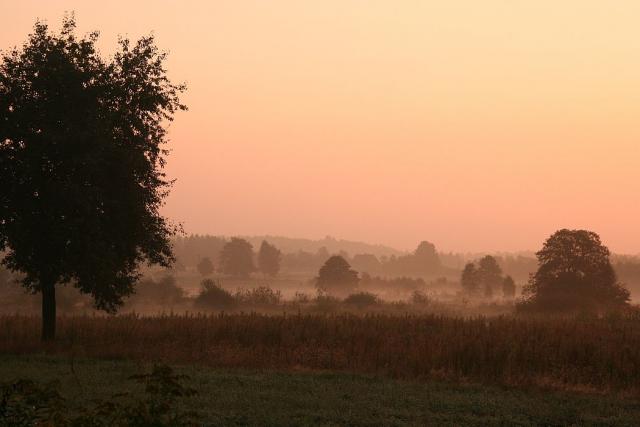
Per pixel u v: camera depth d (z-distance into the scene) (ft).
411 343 82.17
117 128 92.27
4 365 70.33
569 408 52.80
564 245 244.42
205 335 90.74
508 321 105.50
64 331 97.66
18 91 85.40
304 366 74.28
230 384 60.34
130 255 95.25
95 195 86.17
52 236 85.10
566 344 77.71
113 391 53.93
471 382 64.95
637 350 74.18
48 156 85.61
